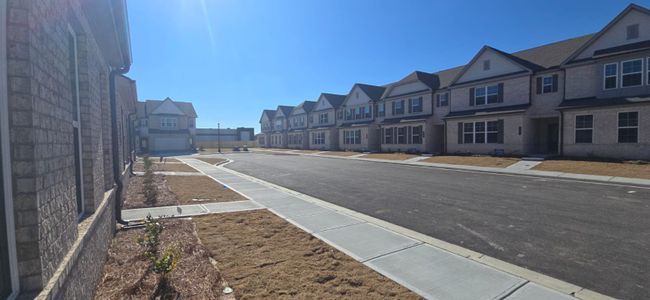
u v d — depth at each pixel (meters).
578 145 17.30
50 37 2.51
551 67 19.44
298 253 4.75
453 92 24.94
